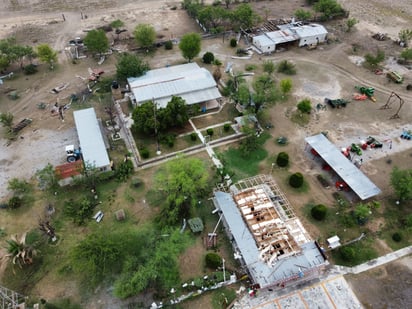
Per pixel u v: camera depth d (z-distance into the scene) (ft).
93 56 302.86
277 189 182.80
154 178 192.85
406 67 288.92
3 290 138.62
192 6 359.87
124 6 393.70
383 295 144.05
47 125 228.84
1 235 164.04
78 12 379.14
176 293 143.02
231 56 304.91
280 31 322.14
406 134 219.20
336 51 312.29
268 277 141.90
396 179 178.29
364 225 170.71
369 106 247.29
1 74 279.08
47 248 158.61
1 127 226.79
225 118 237.04
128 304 140.05
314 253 151.33
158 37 331.77
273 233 159.02
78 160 200.13
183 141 217.77
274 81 271.28
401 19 366.84
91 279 146.92
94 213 174.40
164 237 154.30
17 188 181.68
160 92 236.22
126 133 222.48
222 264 152.35
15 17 368.89
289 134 223.30
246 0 405.39
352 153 208.74
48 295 142.51
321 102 250.78
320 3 352.28
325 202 181.16
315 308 139.74
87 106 245.86
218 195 176.24
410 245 162.50
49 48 278.87
